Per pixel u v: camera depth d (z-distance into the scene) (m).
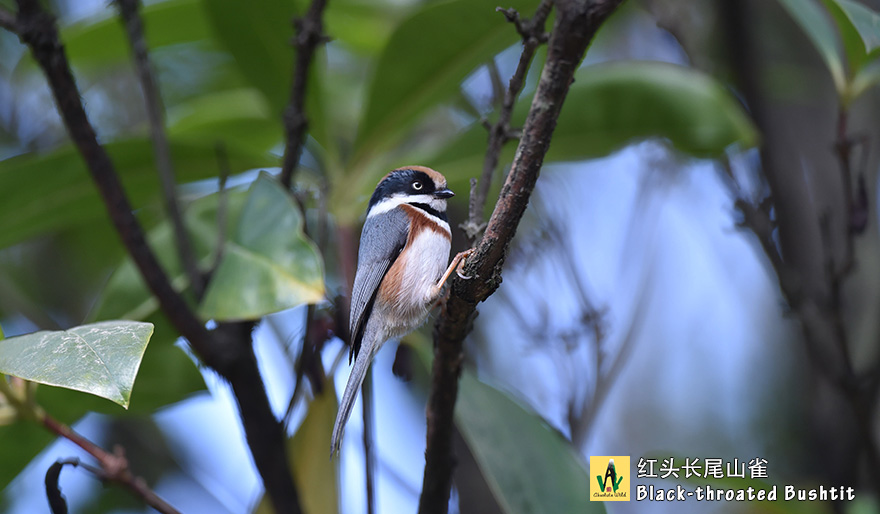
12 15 6.88
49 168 8.29
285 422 7.28
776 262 9.30
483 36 8.30
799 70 11.51
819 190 10.90
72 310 12.72
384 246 9.15
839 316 8.47
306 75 7.61
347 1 10.80
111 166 6.98
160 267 7.00
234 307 7.10
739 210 9.53
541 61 10.38
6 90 13.30
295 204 7.58
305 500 8.13
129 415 8.62
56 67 6.70
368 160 9.04
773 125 10.51
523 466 7.57
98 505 11.56
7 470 7.90
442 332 6.14
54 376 5.14
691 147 9.15
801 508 8.51
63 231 12.51
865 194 8.41
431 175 9.55
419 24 8.20
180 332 7.12
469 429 7.64
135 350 5.30
